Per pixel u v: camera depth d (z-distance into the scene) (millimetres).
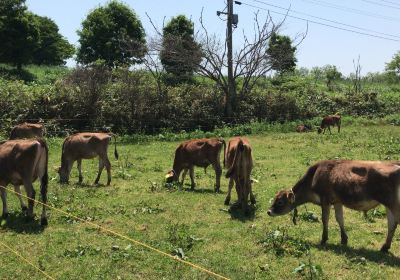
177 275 7250
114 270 7465
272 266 7590
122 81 26375
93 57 46312
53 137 22594
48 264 7742
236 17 28719
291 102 31250
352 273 7258
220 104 28562
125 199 11891
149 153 19641
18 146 9766
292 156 18562
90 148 13703
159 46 29500
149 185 13586
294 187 9109
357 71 42750
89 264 7715
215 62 28797
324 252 8156
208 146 12922
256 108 30109
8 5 42500
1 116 22703
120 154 19359
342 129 28828
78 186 13430
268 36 29797
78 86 25281
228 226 9703
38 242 8742
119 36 43281
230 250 8328
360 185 7918
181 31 45188
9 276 7301
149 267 7586
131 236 9094
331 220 10086
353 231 9352
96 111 24734
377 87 48500
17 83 25375
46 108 23781
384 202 7684
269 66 30484
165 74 33281
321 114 33156
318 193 8672
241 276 7184
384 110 35188
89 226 9695
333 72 53875
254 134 26266
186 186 13750
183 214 10602
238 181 10703
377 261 7734
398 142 21375
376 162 8062
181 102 27125
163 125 26297
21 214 10477
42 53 56750
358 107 34875
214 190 12977
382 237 8984
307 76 56281
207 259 7879
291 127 28250
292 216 10258
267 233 9039
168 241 8758
